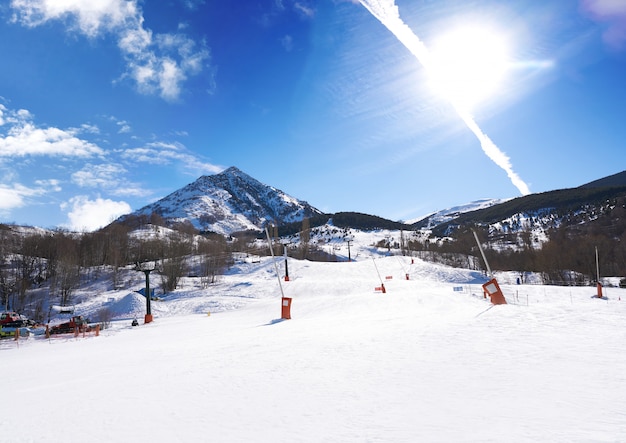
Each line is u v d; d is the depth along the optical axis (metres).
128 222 185.88
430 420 6.66
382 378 9.67
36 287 76.06
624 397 7.07
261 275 77.12
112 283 78.06
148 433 7.20
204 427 7.30
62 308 60.75
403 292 38.00
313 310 34.84
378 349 13.40
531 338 13.07
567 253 84.06
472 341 13.32
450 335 14.79
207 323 34.91
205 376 11.66
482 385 8.38
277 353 14.45
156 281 76.44
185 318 43.38
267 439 6.46
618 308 19.42
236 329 27.38
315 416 7.41
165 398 9.55
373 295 37.47
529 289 48.84
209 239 122.69
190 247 101.62
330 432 6.53
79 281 77.69
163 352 18.16
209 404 8.77
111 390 10.84
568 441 5.38
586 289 48.91
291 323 27.11
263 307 41.94
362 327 20.06
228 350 16.53
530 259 93.12
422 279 65.88
